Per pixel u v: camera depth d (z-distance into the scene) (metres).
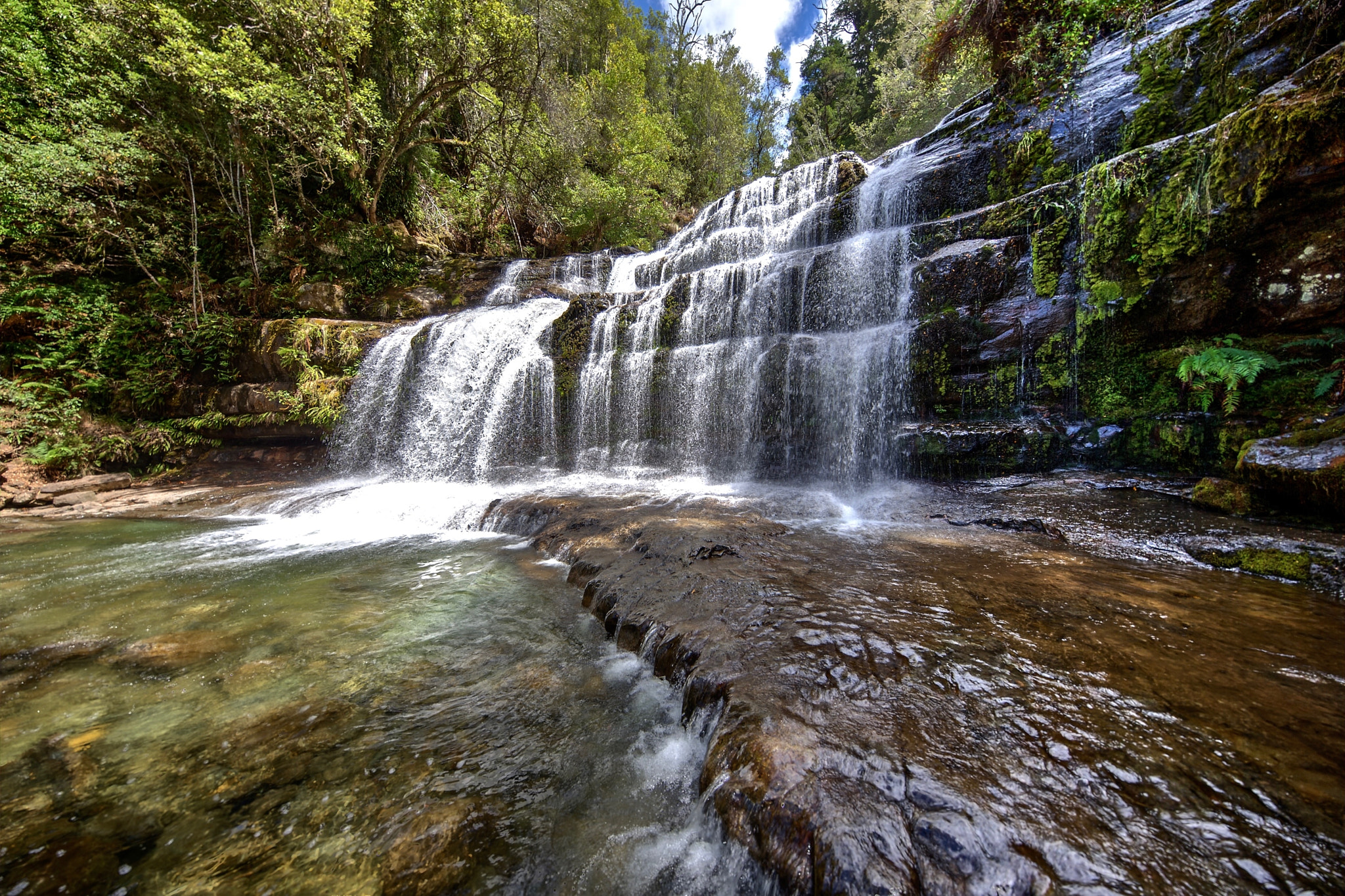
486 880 1.46
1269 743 1.49
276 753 1.99
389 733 2.13
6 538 5.84
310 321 10.38
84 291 10.32
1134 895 1.05
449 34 12.27
